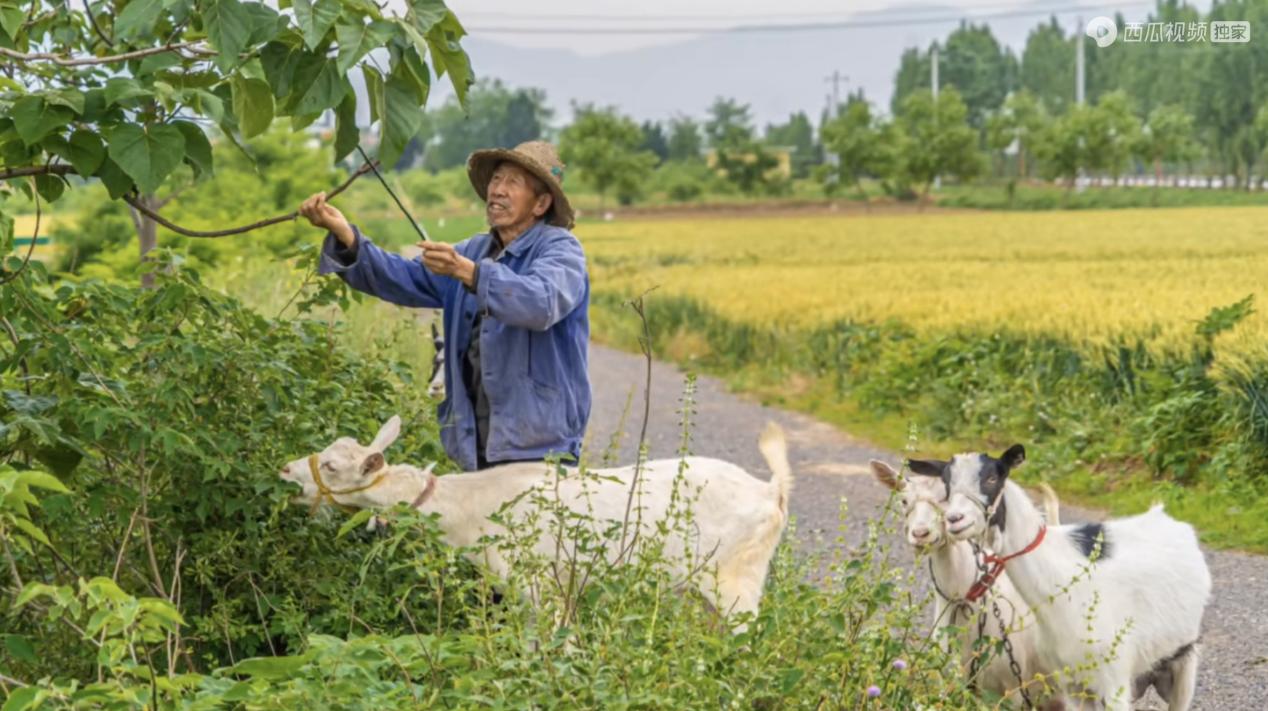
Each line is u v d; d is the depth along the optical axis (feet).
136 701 11.40
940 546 18.94
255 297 46.52
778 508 20.11
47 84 17.15
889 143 373.81
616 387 75.51
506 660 13.79
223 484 18.92
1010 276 114.93
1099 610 18.84
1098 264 121.70
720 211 357.20
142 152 15.40
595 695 12.98
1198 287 82.12
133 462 18.62
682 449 16.98
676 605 15.39
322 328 22.16
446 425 19.94
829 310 86.58
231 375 19.66
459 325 19.54
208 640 18.07
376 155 16.71
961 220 255.70
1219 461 41.81
